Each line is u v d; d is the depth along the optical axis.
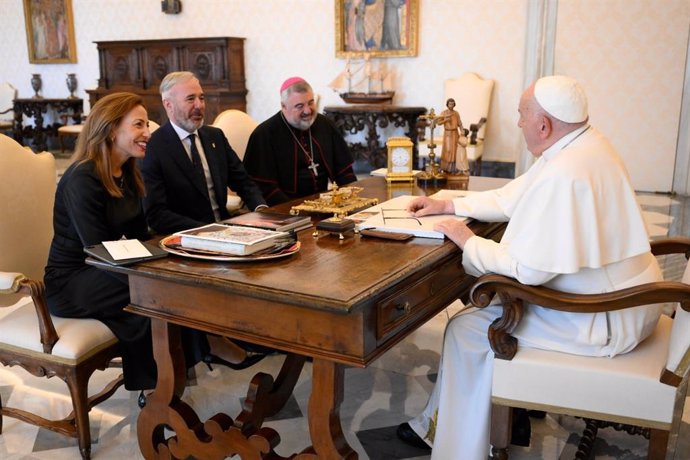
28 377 3.08
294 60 8.72
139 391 2.90
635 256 2.02
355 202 2.72
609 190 1.95
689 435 2.43
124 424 2.62
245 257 1.93
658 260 4.63
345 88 8.42
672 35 6.79
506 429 2.03
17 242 2.58
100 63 9.60
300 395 2.84
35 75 10.62
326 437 1.85
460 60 7.77
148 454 2.25
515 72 7.50
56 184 2.84
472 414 2.12
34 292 2.23
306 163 3.68
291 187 3.66
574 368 1.90
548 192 1.91
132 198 2.66
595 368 1.88
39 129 10.28
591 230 1.91
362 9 8.12
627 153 7.23
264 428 2.03
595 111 7.25
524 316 2.05
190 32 9.30
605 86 7.16
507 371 1.97
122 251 2.03
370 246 2.11
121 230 2.59
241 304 1.83
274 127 3.62
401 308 1.85
